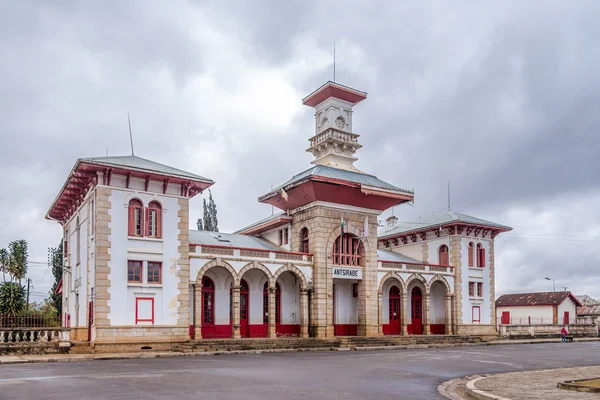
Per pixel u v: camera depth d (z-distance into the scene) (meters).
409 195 42.91
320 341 36.50
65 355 27.12
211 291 37.31
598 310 75.88
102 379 17.31
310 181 38.94
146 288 31.84
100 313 30.02
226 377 18.25
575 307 66.44
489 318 50.28
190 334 34.91
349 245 42.19
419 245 53.03
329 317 39.50
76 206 37.28
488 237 51.56
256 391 15.12
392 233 55.22
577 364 25.53
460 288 48.50
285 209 44.44
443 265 48.59
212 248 35.41
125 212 31.72
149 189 32.81
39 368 21.11
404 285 45.16
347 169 44.94
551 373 20.19
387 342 39.50
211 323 36.88
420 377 19.58
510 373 20.19
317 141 46.91
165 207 33.25
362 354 30.17
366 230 41.25
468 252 49.97
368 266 42.06
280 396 14.31
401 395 15.08
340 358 27.05
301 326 38.88
